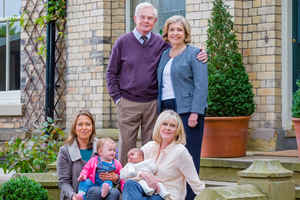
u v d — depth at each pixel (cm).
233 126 676
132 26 892
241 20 763
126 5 885
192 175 489
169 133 493
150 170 489
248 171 551
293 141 759
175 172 491
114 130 860
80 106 898
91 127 529
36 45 949
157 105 594
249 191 529
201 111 545
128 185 480
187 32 566
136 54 593
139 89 591
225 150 675
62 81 925
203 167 670
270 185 536
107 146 510
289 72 752
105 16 877
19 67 1016
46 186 603
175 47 570
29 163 787
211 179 663
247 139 755
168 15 871
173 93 561
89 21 890
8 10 1031
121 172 494
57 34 924
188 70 556
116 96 600
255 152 732
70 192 508
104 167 505
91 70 885
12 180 572
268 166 549
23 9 967
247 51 759
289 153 700
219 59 693
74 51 906
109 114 877
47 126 844
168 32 567
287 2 751
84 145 533
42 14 942
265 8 746
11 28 1026
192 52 558
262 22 748
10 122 984
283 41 749
